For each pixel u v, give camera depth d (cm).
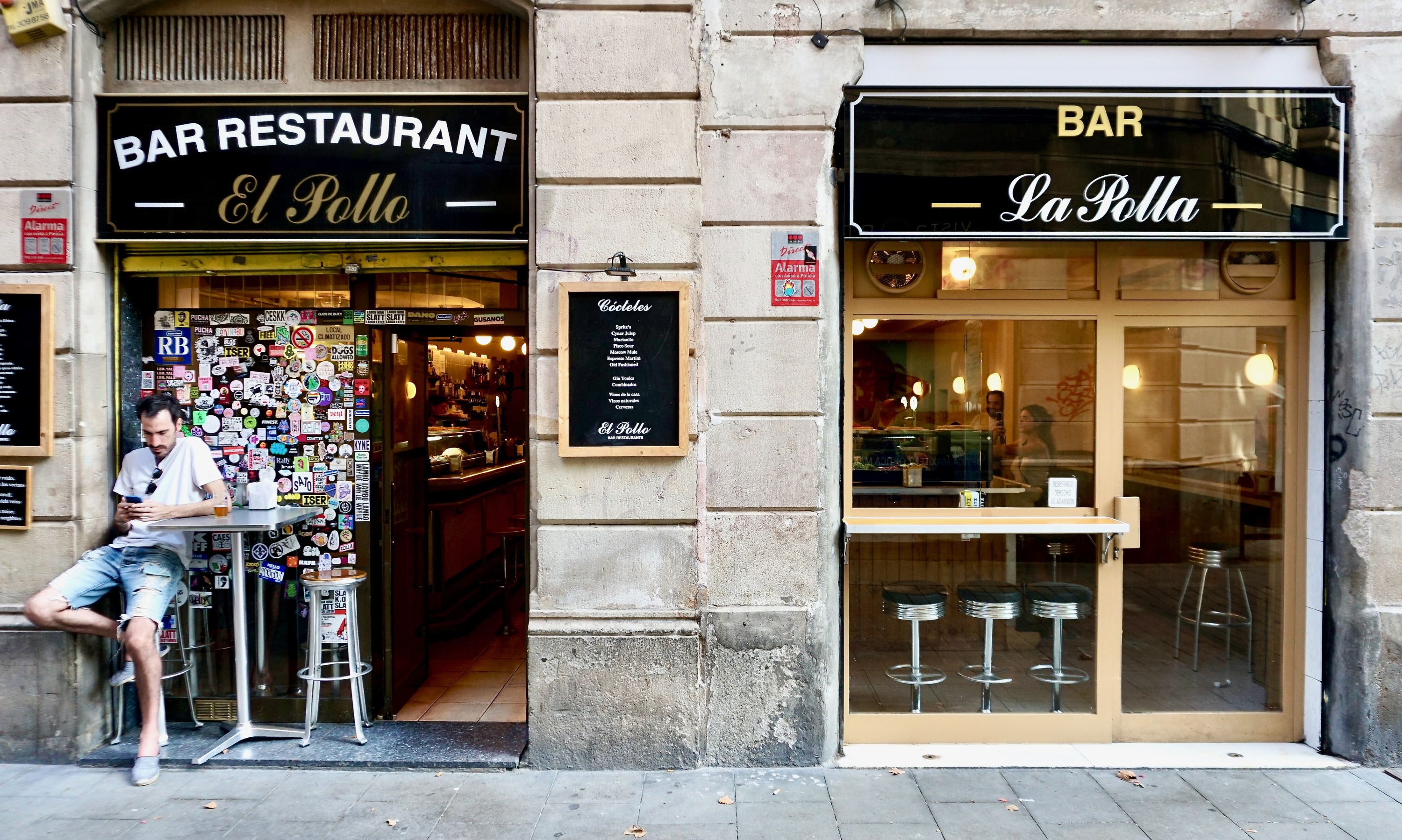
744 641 397
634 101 398
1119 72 410
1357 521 405
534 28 404
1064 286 438
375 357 448
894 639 438
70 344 411
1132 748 427
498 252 430
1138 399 439
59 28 404
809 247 398
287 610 453
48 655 404
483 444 803
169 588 405
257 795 370
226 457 450
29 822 345
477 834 336
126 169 420
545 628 396
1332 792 374
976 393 439
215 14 430
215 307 451
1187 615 441
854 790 376
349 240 421
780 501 399
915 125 402
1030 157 402
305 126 418
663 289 393
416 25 430
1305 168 401
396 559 468
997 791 375
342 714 449
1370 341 401
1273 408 437
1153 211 402
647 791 374
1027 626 441
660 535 398
